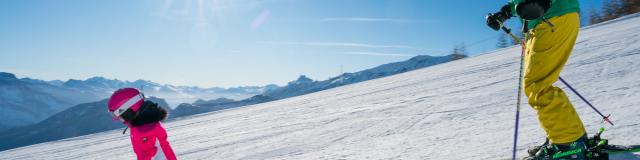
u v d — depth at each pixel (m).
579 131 2.45
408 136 5.12
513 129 4.04
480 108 6.23
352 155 4.59
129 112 2.87
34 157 14.72
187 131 15.34
